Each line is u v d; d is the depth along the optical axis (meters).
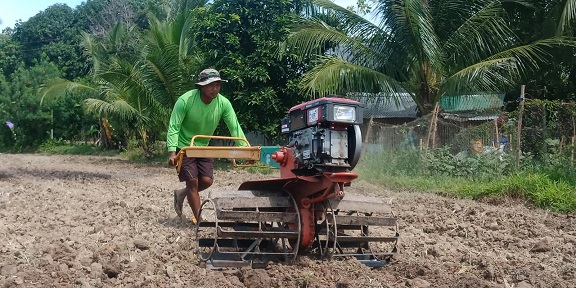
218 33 19.08
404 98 18.81
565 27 16.48
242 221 5.12
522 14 18.05
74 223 7.19
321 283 4.56
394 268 5.14
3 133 38.03
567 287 4.70
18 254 5.11
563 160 11.25
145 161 24.83
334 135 4.86
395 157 13.32
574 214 9.02
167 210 8.38
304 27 17.00
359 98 17.23
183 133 6.57
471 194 10.72
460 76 15.41
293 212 5.23
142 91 21.39
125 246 5.55
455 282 4.65
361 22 17.06
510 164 11.80
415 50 16.45
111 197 10.20
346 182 4.86
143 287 4.35
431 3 16.95
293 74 19.50
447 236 7.15
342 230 5.66
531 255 6.12
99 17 48.50
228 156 5.39
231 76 18.50
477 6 16.31
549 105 12.40
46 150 36.66
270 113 18.91
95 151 34.88
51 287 4.18
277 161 5.34
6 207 8.61
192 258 5.34
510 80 16.61
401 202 10.02
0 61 50.47
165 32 23.20
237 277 4.73
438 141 14.02
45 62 39.22
